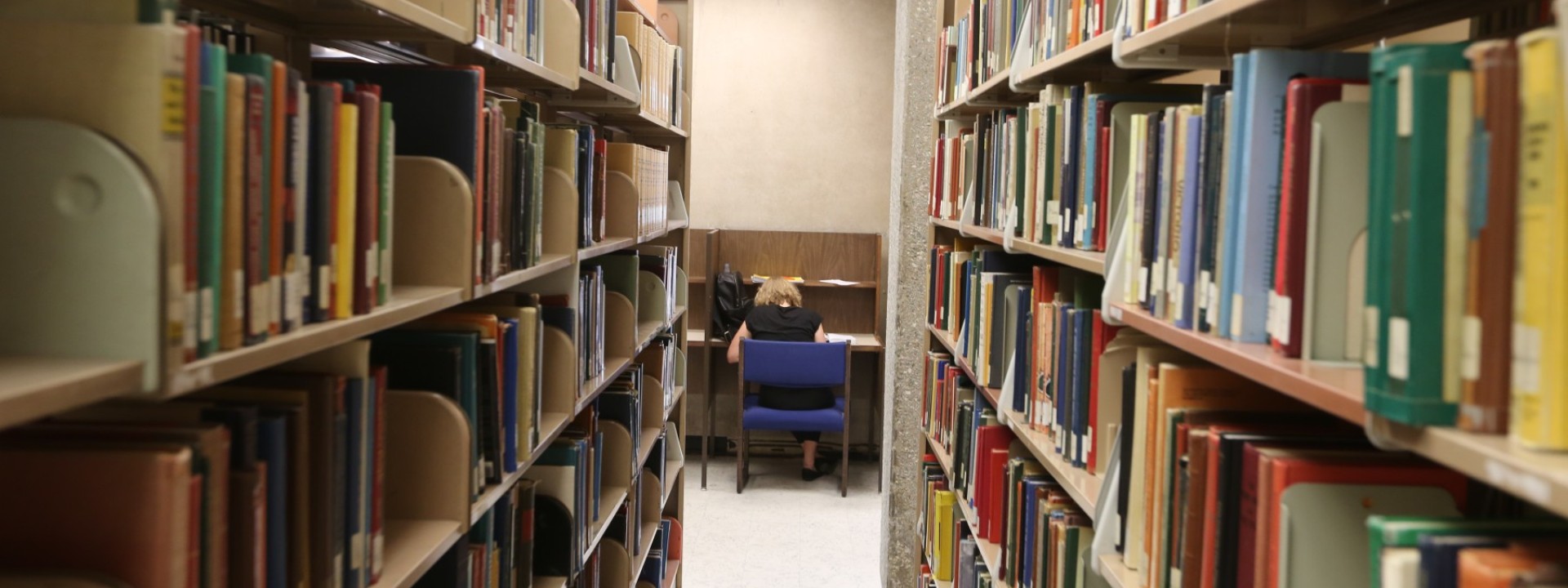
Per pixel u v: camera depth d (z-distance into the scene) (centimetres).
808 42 636
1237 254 124
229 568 112
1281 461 111
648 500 383
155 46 88
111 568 96
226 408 114
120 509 95
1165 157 147
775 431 654
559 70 247
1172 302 145
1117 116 187
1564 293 73
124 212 87
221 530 107
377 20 166
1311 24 141
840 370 554
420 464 171
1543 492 68
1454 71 81
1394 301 83
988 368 277
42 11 90
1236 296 124
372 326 137
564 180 248
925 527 380
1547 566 77
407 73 176
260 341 111
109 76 88
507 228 200
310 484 130
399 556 154
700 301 649
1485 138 79
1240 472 121
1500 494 109
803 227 645
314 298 126
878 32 635
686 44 444
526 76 232
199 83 96
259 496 115
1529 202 76
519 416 209
